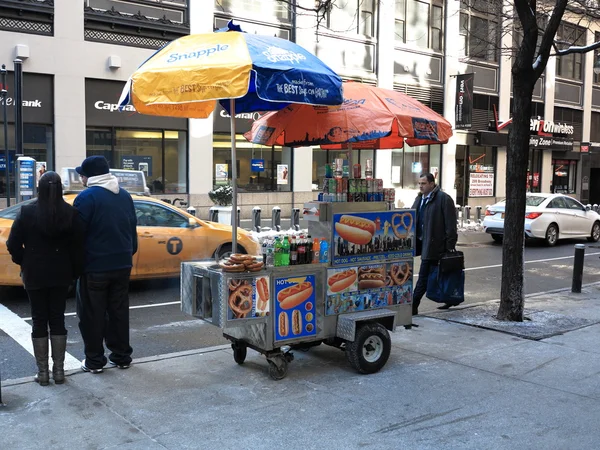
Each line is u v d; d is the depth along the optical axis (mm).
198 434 4062
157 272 9016
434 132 5883
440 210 7609
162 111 5789
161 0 18375
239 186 20875
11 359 5789
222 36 4973
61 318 4941
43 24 16500
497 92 28219
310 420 4320
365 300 5594
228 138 20359
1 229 8062
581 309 8258
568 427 4246
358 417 4387
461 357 5887
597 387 5062
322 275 5301
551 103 30656
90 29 17250
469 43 26531
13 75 16125
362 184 5641
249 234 10141
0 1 15562
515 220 7332
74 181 10672
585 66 32812
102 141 17875
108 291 5305
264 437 4035
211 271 4953
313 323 5281
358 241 5504
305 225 20156
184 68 4660
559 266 13352
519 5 7152
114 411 4418
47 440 3926
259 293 4941
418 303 7770
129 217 5332
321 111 5727
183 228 9297
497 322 7301
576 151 32750
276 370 5117
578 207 18125
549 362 5738
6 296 8555
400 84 24438
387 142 7055
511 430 4191
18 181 13445
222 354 5914
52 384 4945
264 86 4645
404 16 24531
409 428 4207
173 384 5020
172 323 7434
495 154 28594
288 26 21094
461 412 4500
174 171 19375
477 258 14320
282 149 21891
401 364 5652
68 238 4855
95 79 17547
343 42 22484
